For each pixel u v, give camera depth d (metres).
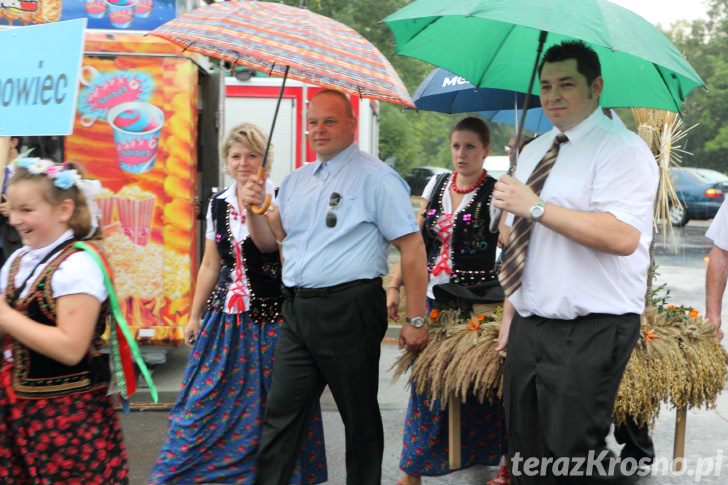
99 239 2.96
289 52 3.08
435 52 3.75
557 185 3.07
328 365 3.51
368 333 3.51
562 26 2.70
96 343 2.88
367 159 3.59
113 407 2.97
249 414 3.81
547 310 3.09
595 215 2.93
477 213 4.08
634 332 3.08
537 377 3.12
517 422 3.21
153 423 5.28
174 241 5.78
